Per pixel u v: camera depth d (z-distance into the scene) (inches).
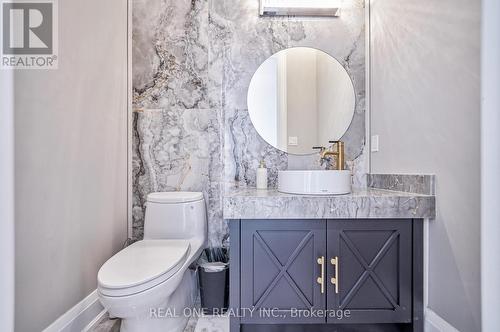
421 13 55.7
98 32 64.5
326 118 77.0
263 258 54.6
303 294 54.5
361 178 77.2
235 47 77.0
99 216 65.0
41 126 48.0
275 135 76.9
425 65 54.9
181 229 67.7
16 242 42.9
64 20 53.6
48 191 49.4
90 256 61.4
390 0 66.2
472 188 44.6
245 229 54.4
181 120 77.9
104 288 43.8
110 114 69.8
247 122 77.2
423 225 55.5
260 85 76.9
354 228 54.3
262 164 74.0
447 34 49.2
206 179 77.7
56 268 51.3
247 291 54.4
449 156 49.3
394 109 65.3
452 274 48.8
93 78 62.6
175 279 50.0
